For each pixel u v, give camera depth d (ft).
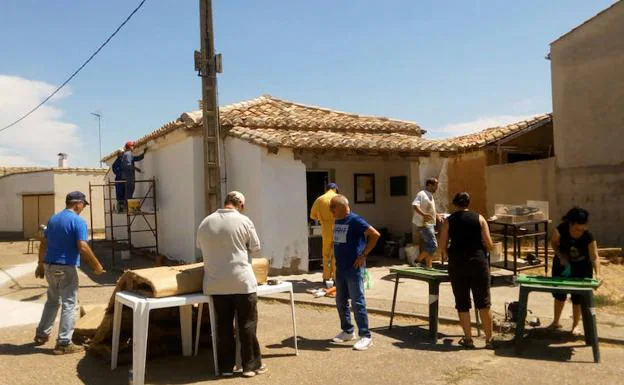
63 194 81.97
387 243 44.65
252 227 17.43
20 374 17.57
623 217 43.34
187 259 40.75
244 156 37.52
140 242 54.08
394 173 48.16
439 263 37.24
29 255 58.95
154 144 47.29
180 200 42.29
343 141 37.09
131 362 18.66
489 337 19.35
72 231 20.36
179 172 42.50
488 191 53.78
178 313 20.63
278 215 35.78
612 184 43.98
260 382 16.34
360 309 19.80
